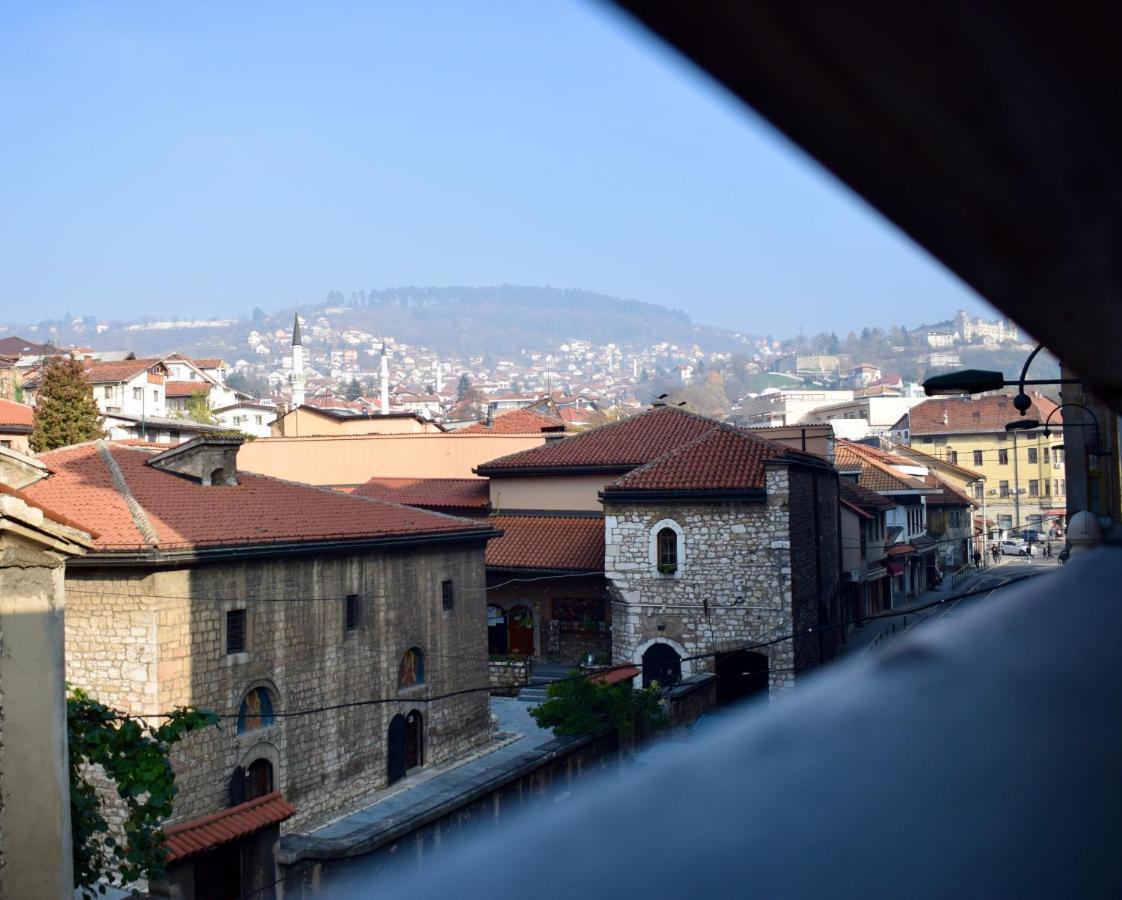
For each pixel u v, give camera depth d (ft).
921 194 8.70
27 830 42.45
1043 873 6.56
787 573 115.44
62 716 44.24
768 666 115.65
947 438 295.69
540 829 9.55
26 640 42.80
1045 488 283.79
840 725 9.41
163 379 321.32
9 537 41.91
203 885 61.52
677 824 8.48
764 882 7.08
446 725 102.94
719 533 118.62
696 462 124.77
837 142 7.78
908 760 8.18
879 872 6.82
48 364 210.18
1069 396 55.67
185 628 75.82
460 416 584.81
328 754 87.76
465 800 75.51
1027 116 7.18
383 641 95.14
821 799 8.23
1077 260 9.82
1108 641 9.84
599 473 149.48
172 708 73.97
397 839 68.49
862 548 163.32
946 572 231.09
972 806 7.48
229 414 365.81
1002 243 9.64
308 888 64.23
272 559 83.56
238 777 78.38
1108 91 6.88
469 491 165.89
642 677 120.88
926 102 7.15
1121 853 6.54
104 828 48.91
